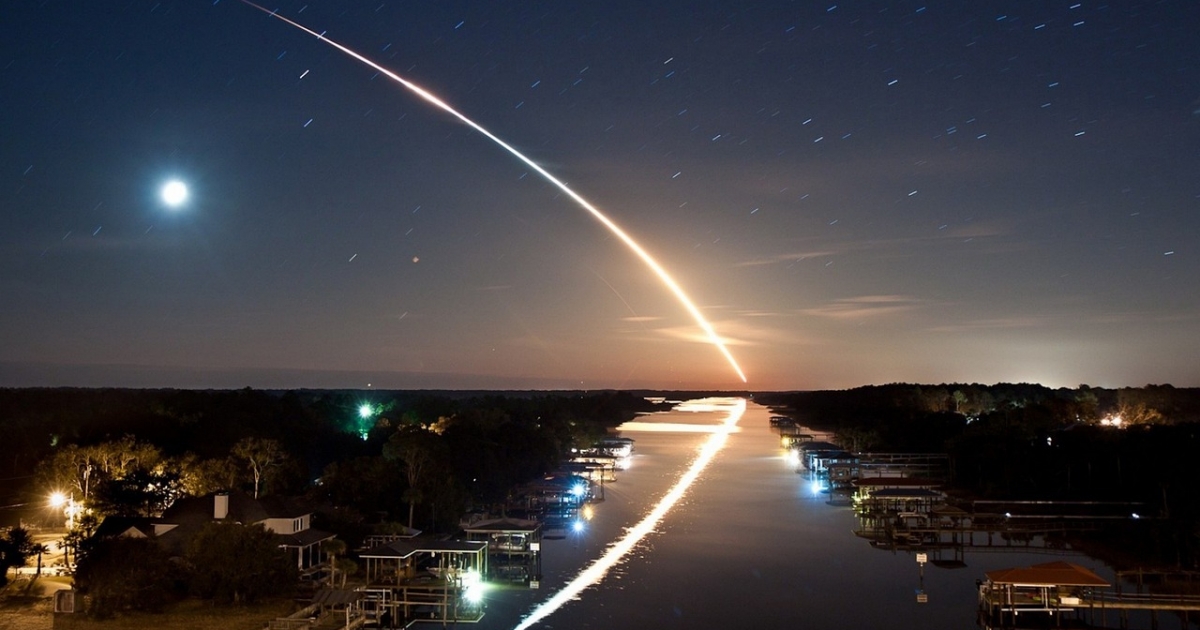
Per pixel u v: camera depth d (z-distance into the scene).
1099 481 134.88
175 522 78.12
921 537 107.62
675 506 132.62
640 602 77.12
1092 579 71.00
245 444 104.50
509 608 75.00
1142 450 130.25
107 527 77.56
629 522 118.69
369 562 79.31
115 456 94.00
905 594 80.75
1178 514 106.31
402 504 105.12
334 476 105.69
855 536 109.31
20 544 74.38
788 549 100.94
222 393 176.12
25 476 118.50
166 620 64.31
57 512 95.00
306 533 81.88
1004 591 72.62
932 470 168.38
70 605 65.56
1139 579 79.12
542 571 89.06
